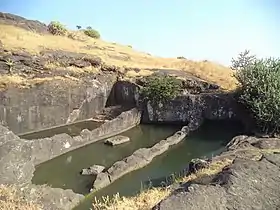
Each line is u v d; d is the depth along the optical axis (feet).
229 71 100.89
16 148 43.68
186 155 59.88
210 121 76.89
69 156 58.13
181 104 77.92
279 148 43.73
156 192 35.50
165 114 78.95
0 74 67.97
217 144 65.36
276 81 66.03
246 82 71.15
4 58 70.90
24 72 72.33
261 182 24.67
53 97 71.51
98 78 83.87
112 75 87.92
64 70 79.30
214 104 76.54
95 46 107.34
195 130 73.46
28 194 37.04
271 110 63.62
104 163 55.67
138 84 84.38
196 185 24.08
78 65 84.07
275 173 26.03
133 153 56.85
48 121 71.20
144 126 78.02
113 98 86.43
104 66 89.81
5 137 43.24
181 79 85.71
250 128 69.56
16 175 40.91
